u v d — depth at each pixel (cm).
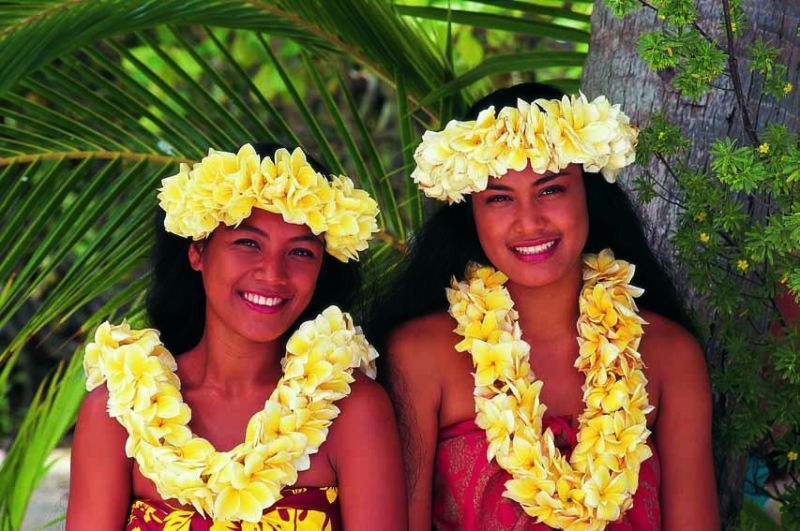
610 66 379
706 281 345
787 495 370
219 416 310
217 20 413
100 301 840
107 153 407
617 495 313
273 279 299
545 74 803
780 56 371
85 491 305
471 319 327
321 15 427
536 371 333
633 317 329
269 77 877
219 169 295
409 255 357
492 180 314
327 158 441
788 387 354
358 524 304
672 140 345
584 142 306
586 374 329
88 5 384
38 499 744
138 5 390
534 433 313
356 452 306
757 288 357
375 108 931
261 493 290
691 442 336
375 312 349
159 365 302
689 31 350
